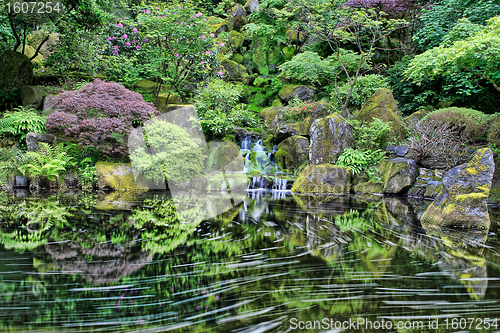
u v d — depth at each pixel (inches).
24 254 98.7
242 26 557.0
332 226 152.3
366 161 308.0
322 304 71.7
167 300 70.9
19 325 58.8
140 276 83.6
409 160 288.8
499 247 123.8
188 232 129.8
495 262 104.5
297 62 413.4
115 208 177.9
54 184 269.1
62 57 390.3
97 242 113.0
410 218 180.1
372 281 86.0
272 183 303.7
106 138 283.4
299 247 115.3
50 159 266.8
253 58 530.0
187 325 60.9
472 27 285.0
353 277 88.4
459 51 251.0
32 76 378.3
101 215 159.0
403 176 282.7
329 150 319.9
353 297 75.7
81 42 391.9
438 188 269.1
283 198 245.0
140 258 97.1
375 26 379.6
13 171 272.1
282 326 61.6
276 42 530.3
